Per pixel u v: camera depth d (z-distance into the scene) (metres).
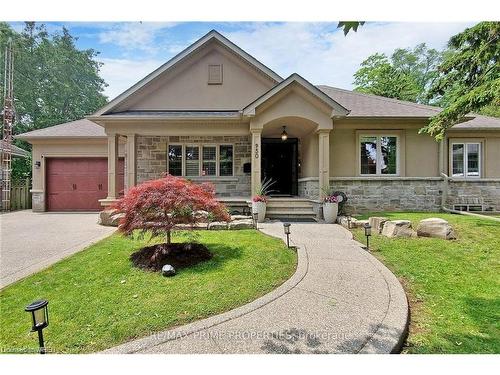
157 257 5.27
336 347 2.87
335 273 4.84
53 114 29.25
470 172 12.00
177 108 12.38
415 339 3.15
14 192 15.70
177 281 4.55
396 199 11.20
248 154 12.94
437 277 4.86
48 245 6.94
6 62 20.50
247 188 12.92
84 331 3.29
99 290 4.29
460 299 4.10
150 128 10.98
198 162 12.95
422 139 11.45
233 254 5.80
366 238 6.73
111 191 10.74
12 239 7.61
